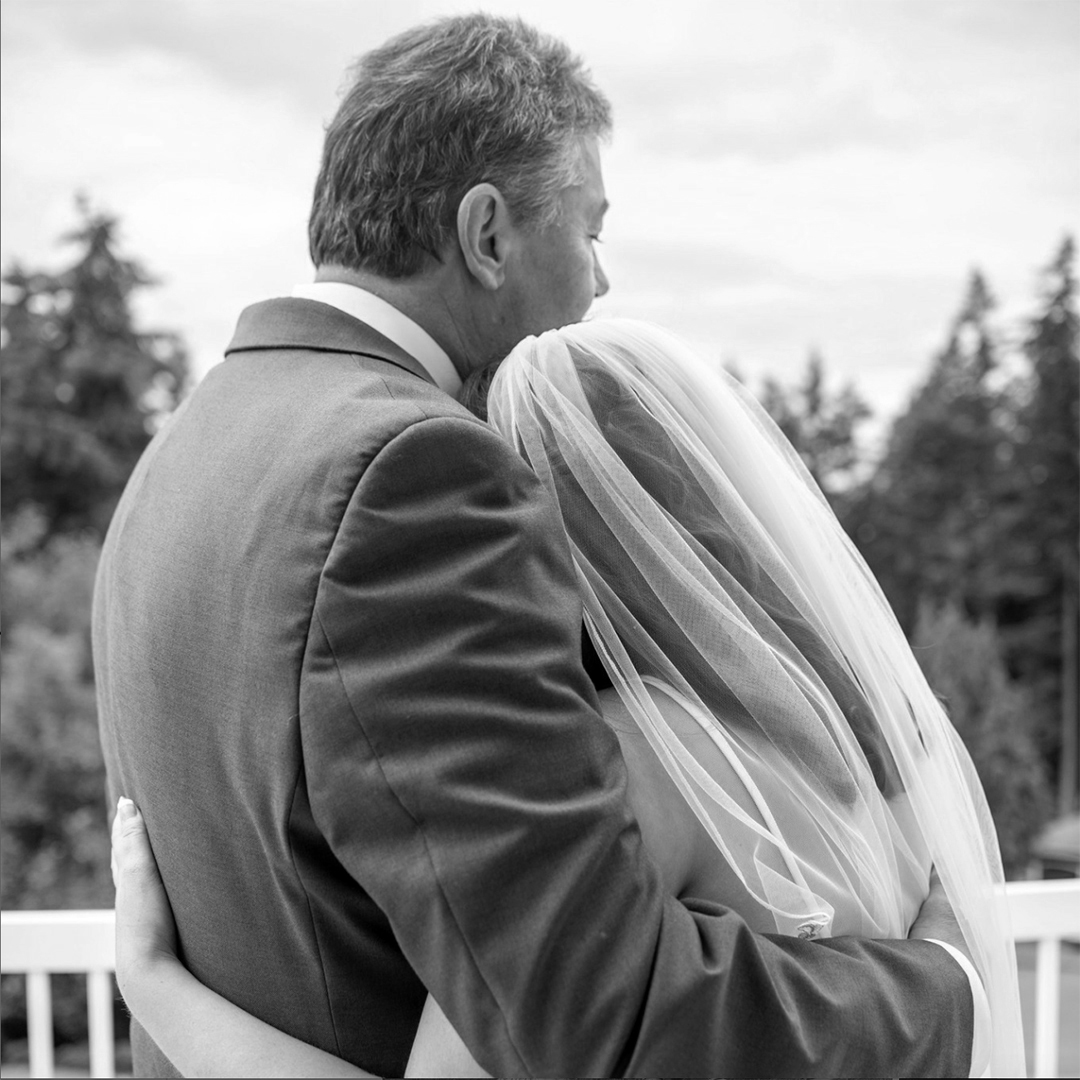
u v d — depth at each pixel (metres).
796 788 1.10
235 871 1.05
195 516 1.09
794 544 1.20
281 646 0.96
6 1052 11.24
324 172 1.29
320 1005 1.02
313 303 1.25
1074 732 33.81
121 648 1.17
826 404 41.38
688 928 0.93
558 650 0.97
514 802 0.90
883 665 1.23
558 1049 0.87
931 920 1.20
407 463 0.97
